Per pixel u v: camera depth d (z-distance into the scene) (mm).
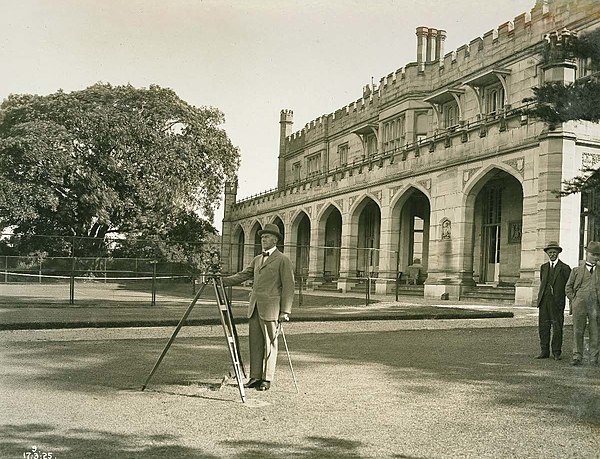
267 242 7184
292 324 13719
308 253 36469
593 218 16875
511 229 22938
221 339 11234
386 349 10141
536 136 17859
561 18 18750
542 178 17438
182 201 37875
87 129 33719
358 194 29484
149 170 35938
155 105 36125
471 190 21281
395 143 30984
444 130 26922
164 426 5270
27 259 19672
